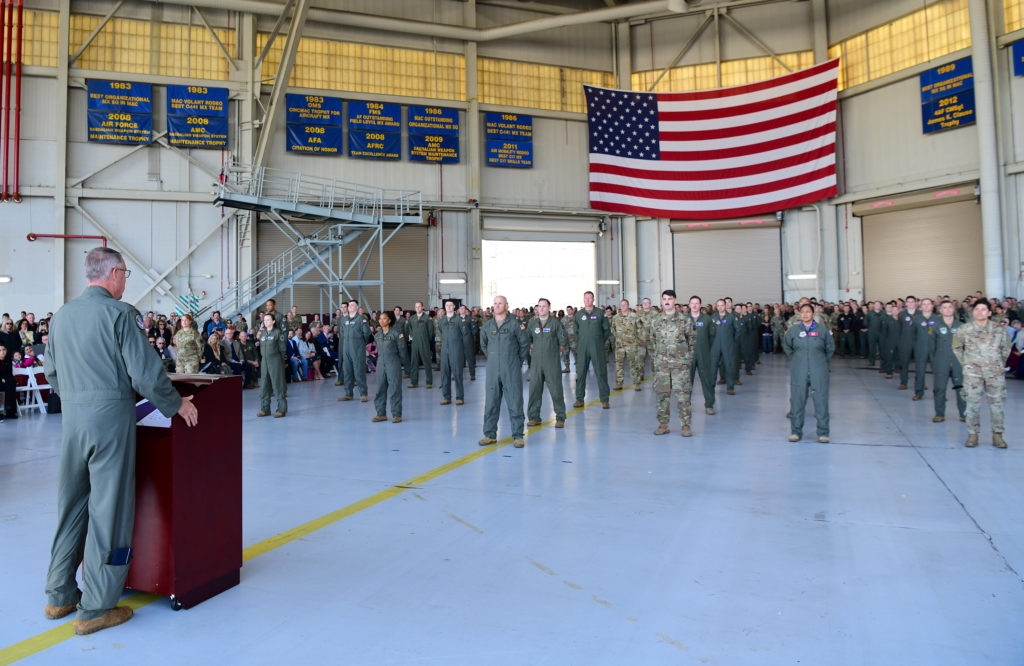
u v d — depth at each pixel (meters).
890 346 13.48
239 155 19.17
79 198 17.73
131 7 18.27
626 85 23.55
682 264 23.55
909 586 3.16
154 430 2.97
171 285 18.52
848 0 21.14
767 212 22.12
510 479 5.43
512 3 22.58
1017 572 3.31
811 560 3.52
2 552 3.77
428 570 3.45
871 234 20.98
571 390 12.10
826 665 2.44
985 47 17.27
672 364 7.36
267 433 7.88
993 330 6.42
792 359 6.99
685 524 4.17
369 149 20.66
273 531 4.12
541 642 2.65
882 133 20.50
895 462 5.86
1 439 7.60
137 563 3.04
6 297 17.05
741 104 22.00
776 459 6.07
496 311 7.00
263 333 9.30
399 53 21.16
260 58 19.02
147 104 18.28
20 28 16.91
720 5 22.50
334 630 2.78
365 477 5.55
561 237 23.22
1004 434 7.10
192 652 2.59
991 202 17.28
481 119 22.16
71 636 2.74
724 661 2.48
